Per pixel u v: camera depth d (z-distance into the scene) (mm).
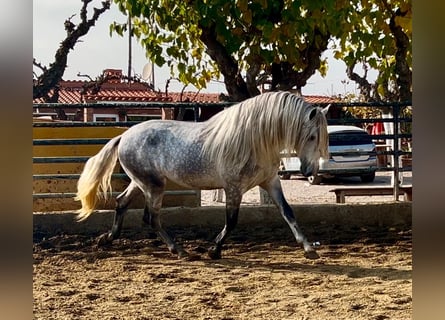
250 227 7695
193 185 6195
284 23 7094
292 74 8352
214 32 7859
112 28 8203
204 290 4891
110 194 7297
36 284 5160
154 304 4461
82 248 6754
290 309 4258
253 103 5809
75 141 7699
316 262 5973
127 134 6465
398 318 3928
